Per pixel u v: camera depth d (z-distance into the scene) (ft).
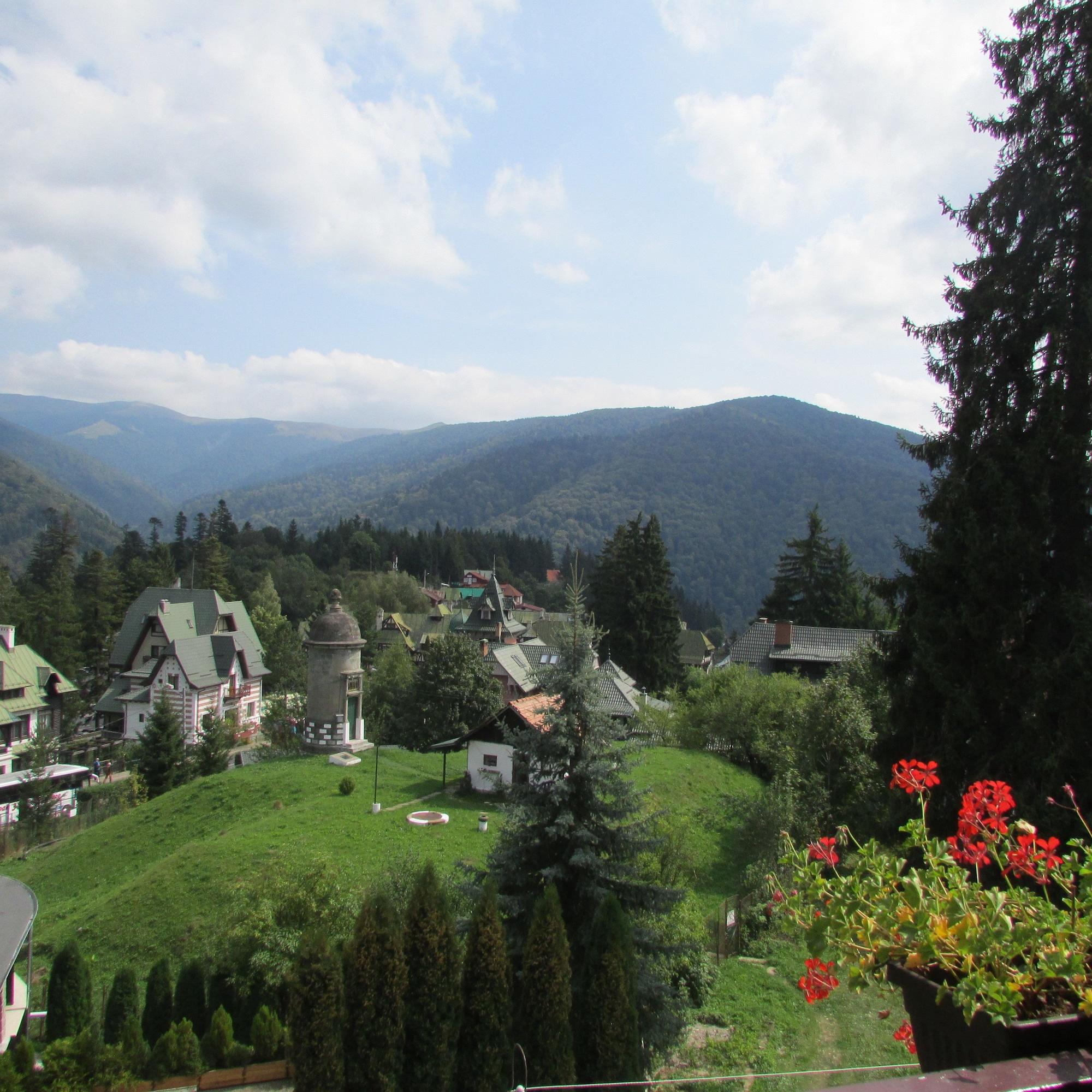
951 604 63.31
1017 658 59.67
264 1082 54.70
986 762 59.88
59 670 252.83
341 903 62.90
